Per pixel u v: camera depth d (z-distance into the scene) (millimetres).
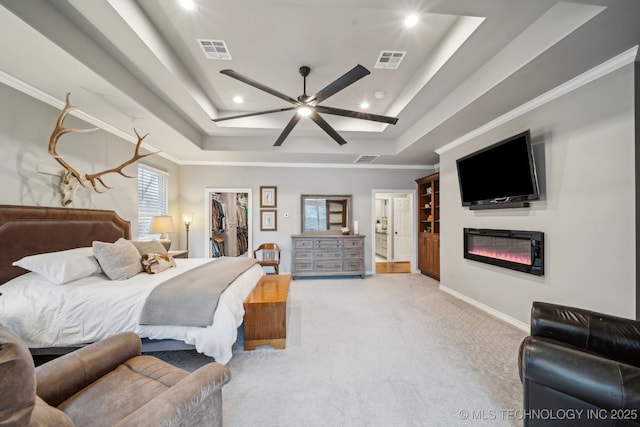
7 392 625
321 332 2732
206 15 1981
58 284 2037
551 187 2488
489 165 3105
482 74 2432
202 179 5348
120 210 3486
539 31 1866
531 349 1272
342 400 1720
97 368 1276
